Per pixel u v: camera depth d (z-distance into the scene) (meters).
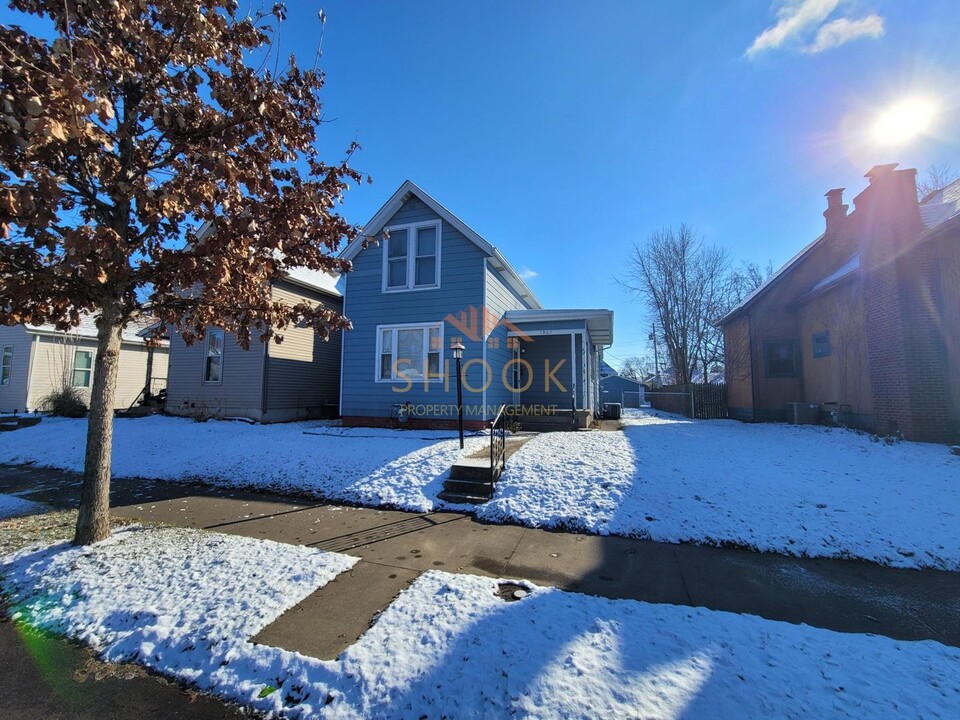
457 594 3.37
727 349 16.95
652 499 5.62
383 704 2.23
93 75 2.92
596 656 2.54
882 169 9.60
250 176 3.79
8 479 7.93
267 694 2.37
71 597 3.36
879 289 9.53
